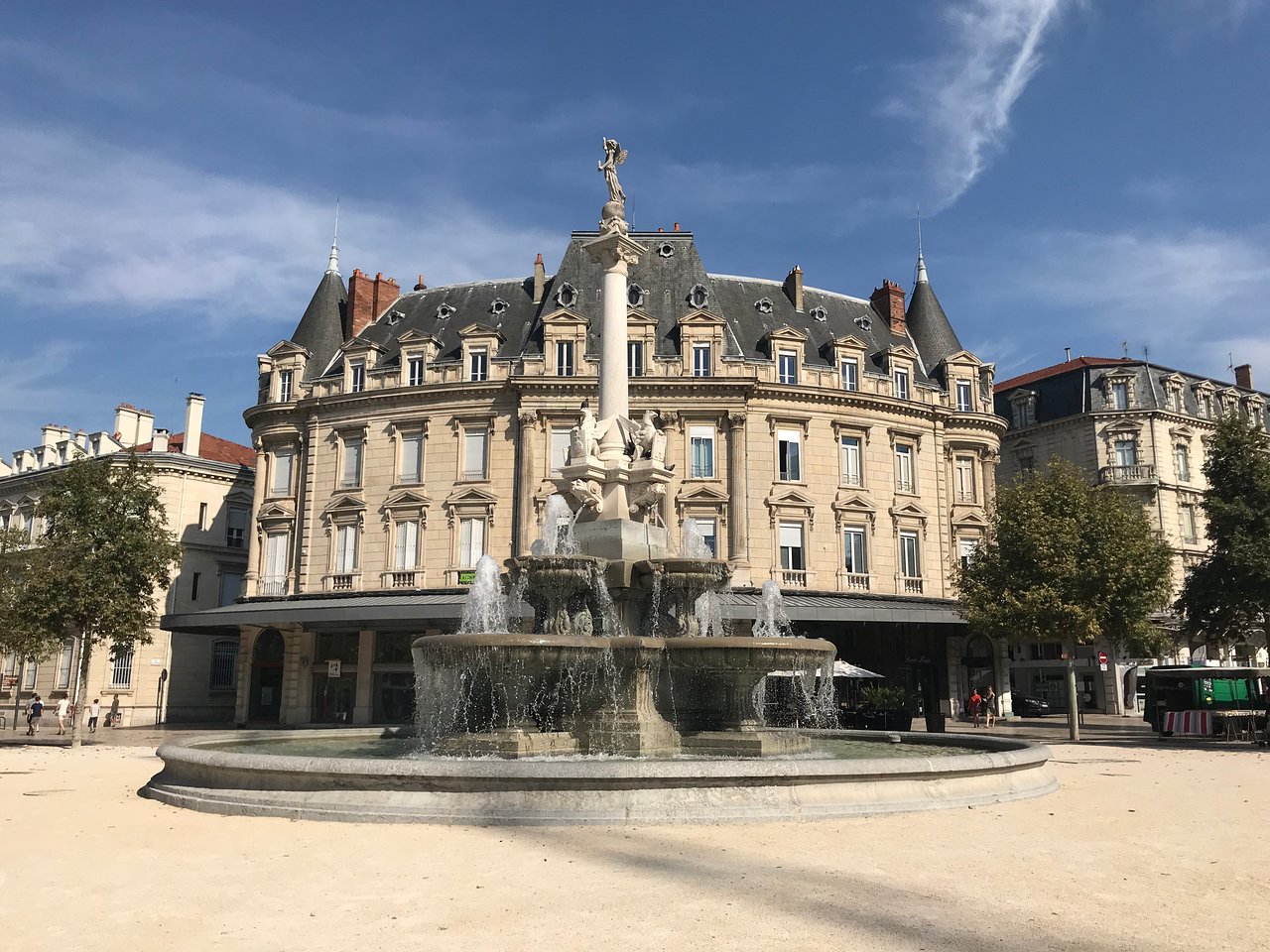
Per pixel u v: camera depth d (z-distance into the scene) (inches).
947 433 2028.8
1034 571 1378.0
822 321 2076.8
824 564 1829.5
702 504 1775.3
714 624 765.3
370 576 1820.9
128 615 1299.2
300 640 1839.3
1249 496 1342.3
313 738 805.2
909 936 268.4
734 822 441.7
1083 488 1448.1
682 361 1831.9
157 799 560.7
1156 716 1456.7
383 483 1850.4
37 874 352.5
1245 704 1391.5
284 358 1971.0
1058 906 303.7
